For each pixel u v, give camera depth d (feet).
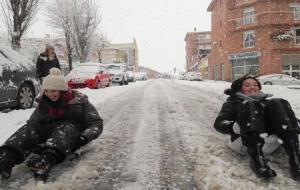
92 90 52.65
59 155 11.92
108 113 27.27
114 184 11.78
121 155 15.12
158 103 34.06
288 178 11.75
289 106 12.58
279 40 129.18
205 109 29.22
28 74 30.32
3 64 27.30
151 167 13.50
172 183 11.82
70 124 13.19
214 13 177.99
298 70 131.13
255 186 11.01
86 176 12.32
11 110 28.81
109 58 271.08
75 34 109.19
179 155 15.02
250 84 14.75
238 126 13.20
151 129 20.65
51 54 32.14
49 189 10.95
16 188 11.33
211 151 15.29
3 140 17.51
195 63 290.76
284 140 12.10
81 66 64.95
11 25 63.72
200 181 11.83
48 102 13.82
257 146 11.86
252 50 136.36
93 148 16.14
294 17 130.21
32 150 12.89
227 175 12.07
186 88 62.18
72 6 109.09
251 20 136.98
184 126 21.31
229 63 147.02
